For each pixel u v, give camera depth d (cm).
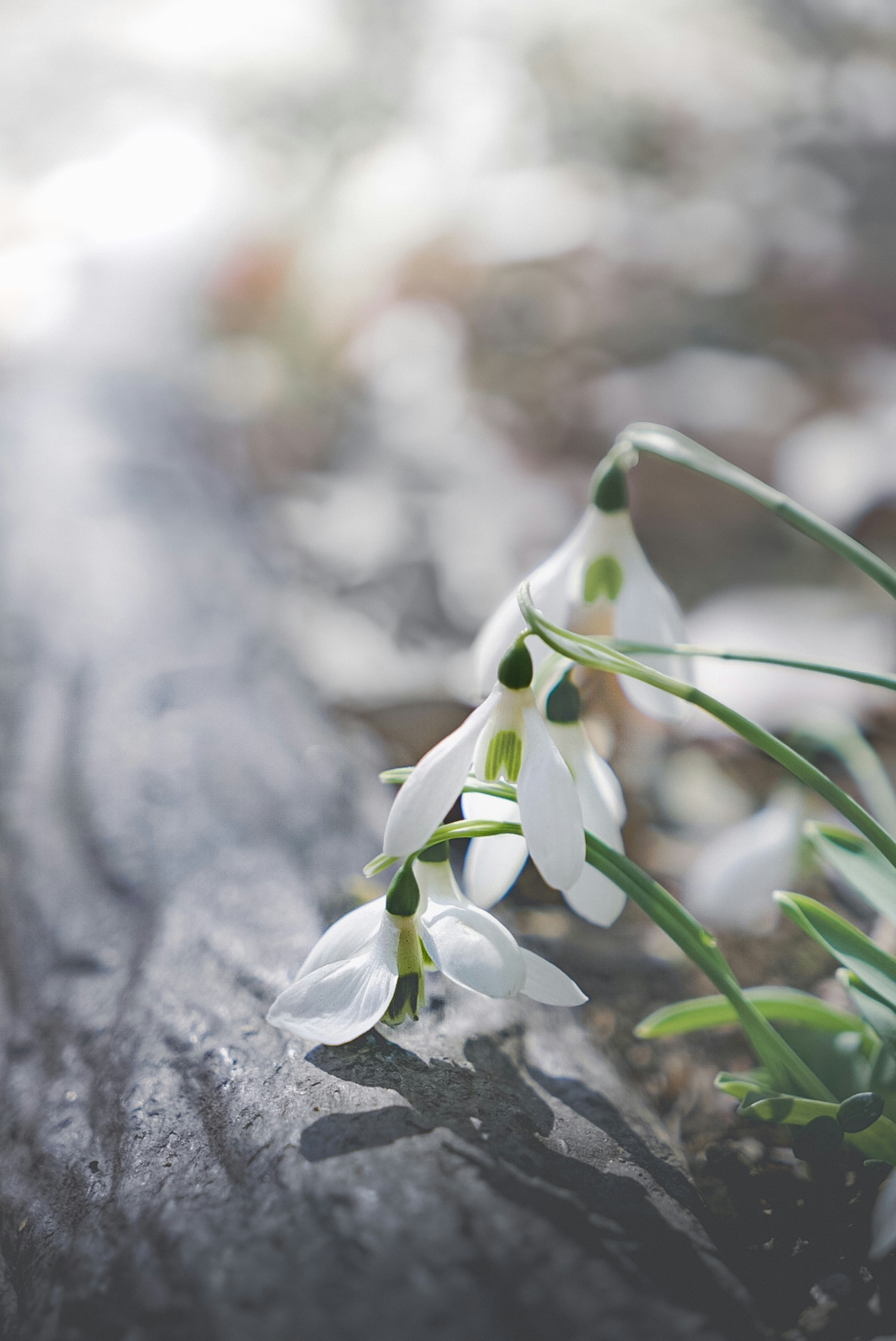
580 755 36
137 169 194
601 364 126
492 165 180
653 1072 45
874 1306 36
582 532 37
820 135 172
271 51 224
